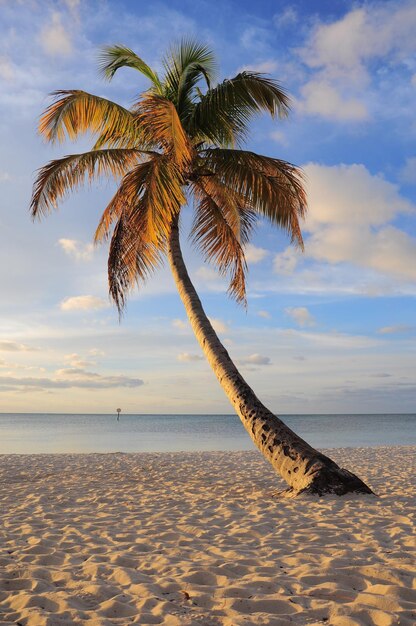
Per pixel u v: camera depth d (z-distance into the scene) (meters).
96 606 3.42
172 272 10.16
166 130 9.12
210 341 9.48
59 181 9.74
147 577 4.07
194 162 10.07
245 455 17.42
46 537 5.59
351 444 29.77
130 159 10.39
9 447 26.33
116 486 10.02
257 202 9.72
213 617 3.19
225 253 10.89
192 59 10.27
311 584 3.82
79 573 4.22
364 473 11.95
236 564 4.33
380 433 45.16
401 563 4.32
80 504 7.99
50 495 8.80
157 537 5.59
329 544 5.10
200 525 6.16
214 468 13.12
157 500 8.23
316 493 7.91
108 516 6.84
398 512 6.82
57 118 9.19
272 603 3.38
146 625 3.04
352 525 5.99
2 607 3.46
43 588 3.79
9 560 4.58
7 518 6.77
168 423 83.38
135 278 10.77
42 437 36.59
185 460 15.52
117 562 4.53
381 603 3.34
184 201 8.85
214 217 10.78
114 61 10.41
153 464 14.12
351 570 4.08
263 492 8.91
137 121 10.14
